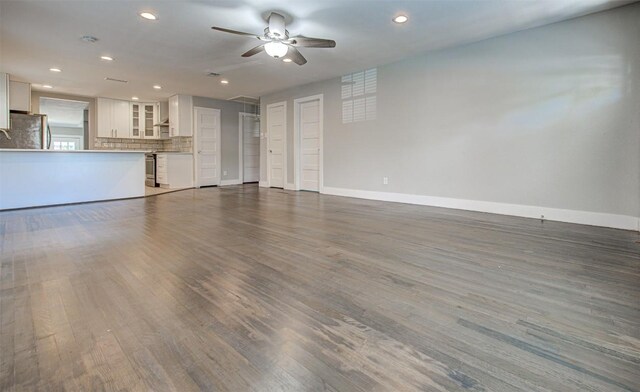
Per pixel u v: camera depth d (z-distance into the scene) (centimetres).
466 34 421
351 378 117
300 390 111
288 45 381
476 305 174
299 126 728
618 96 349
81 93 770
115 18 373
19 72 589
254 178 966
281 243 296
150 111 883
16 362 125
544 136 398
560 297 183
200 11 358
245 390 111
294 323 156
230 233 334
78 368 122
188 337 143
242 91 758
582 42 368
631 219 346
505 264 238
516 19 375
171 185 785
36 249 275
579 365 124
